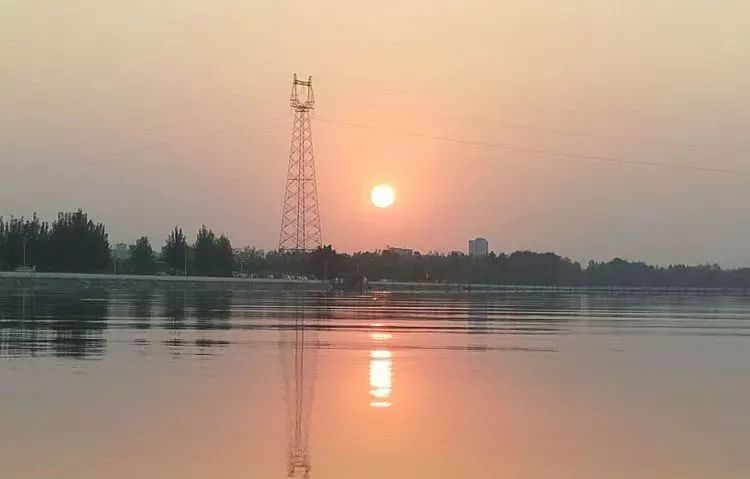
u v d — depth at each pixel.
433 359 23.86
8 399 16.02
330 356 23.91
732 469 11.79
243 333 31.39
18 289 80.56
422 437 13.28
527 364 23.39
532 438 13.46
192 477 10.70
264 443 12.59
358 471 11.16
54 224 113.44
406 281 159.50
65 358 22.58
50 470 10.95
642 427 14.61
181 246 126.25
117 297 65.25
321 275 111.62
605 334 35.88
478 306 65.06
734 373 22.47
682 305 82.56
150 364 21.47
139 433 13.13
